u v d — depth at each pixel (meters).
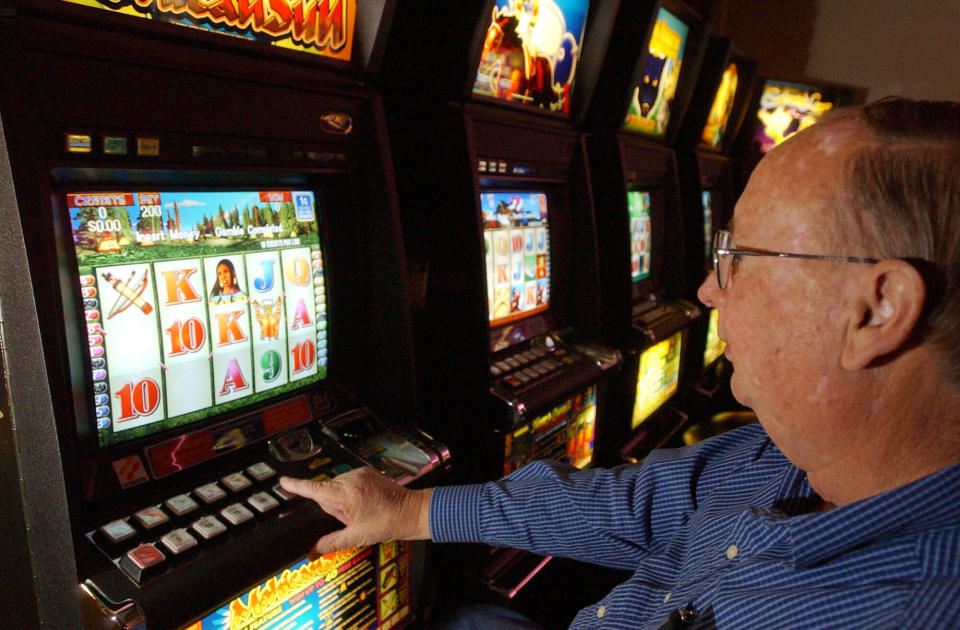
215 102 1.26
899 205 0.66
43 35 0.99
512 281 2.45
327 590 1.48
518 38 2.13
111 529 1.14
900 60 4.84
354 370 1.77
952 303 0.63
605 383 2.78
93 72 1.07
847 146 0.71
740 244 0.82
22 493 0.98
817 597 0.72
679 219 3.63
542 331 2.59
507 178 2.26
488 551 2.34
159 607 1.06
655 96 3.25
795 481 1.01
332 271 1.68
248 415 1.50
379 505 1.35
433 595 1.92
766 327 0.78
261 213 1.50
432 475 1.63
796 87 4.81
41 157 1.06
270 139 1.39
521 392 2.18
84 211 1.19
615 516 1.27
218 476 1.38
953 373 0.66
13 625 1.12
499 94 2.12
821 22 5.07
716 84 3.83
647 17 2.74
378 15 1.51
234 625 1.27
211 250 1.41
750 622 0.78
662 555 1.16
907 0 4.73
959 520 0.67
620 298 3.16
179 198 1.34
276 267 1.54
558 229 2.64
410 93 2.08
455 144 2.02
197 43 1.23
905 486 0.69
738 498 1.14
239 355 1.49
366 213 1.68
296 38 1.41
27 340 0.96
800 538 0.75
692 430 3.67
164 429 1.36
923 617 0.59
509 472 2.26
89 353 1.21
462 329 2.16
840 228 0.70
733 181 4.89
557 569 2.79
